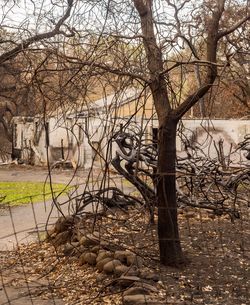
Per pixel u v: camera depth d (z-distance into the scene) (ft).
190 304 19.81
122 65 19.69
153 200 28.27
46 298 22.11
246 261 25.75
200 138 64.23
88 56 19.10
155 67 21.38
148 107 24.63
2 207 49.34
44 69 19.11
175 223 24.81
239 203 34.76
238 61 22.84
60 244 29.89
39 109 21.33
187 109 23.58
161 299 20.18
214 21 21.75
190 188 38.27
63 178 83.25
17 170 100.83
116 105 19.47
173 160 24.47
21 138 107.76
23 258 28.81
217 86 20.84
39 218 43.68
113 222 31.94
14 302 21.74
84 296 21.91
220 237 28.09
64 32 20.51
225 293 21.21
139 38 21.03
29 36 21.39
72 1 21.06
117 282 22.25
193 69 23.80
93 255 25.61
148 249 26.91
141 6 21.59
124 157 31.32
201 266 24.73
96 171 49.11
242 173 37.76
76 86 19.27
